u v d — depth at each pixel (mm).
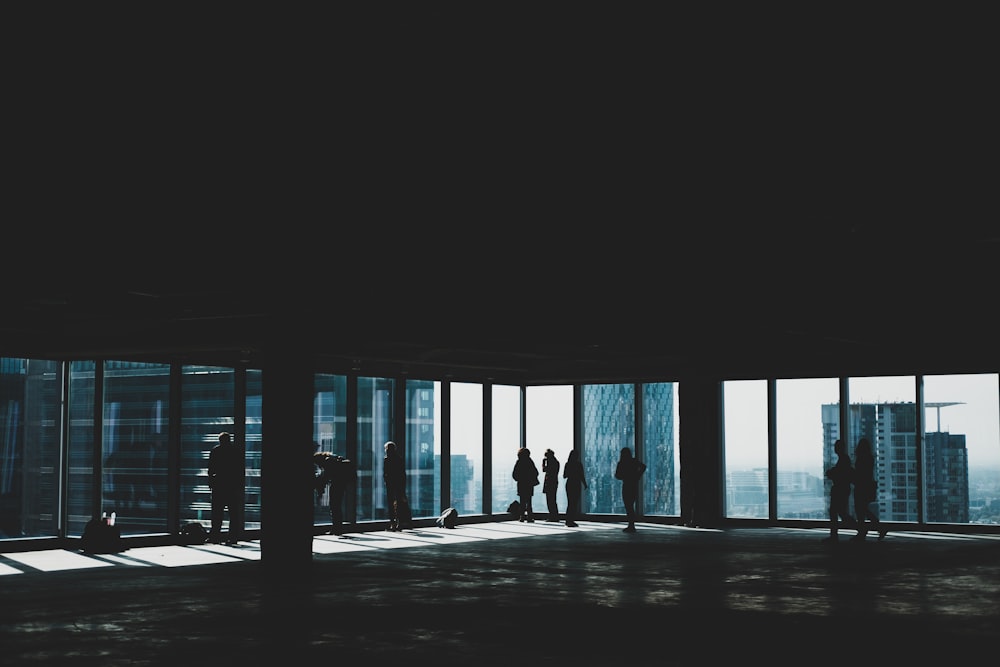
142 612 12898
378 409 26219
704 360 27281
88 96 7621
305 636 11195
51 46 6852
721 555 20031
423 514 27328
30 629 11680
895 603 13680
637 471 26188
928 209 10688
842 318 18312
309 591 14844
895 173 9344
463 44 6773
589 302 16016
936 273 14578
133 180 9594
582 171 9406
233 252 12391
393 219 11234
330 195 10195
